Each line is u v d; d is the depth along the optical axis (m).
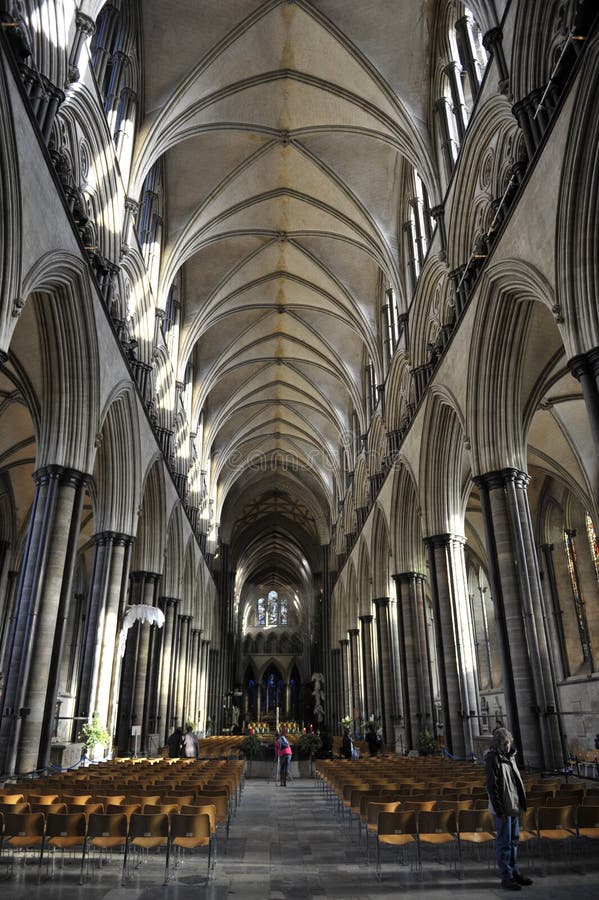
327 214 23.89
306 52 18.50
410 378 21.27
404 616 21.84
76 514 13.09
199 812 6.39
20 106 9.42
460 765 12.59
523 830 6.54
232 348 31.83
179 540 26.20
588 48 9.10
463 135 15.94
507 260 11.93
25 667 11.43
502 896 5.40
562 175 9.82
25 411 19.45
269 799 14.28
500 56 12.37
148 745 20.53
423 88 18.11
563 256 9.87
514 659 12.11
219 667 43.91
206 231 23.23
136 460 17.78
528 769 11.27
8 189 9.19
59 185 11.14
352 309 27.38
